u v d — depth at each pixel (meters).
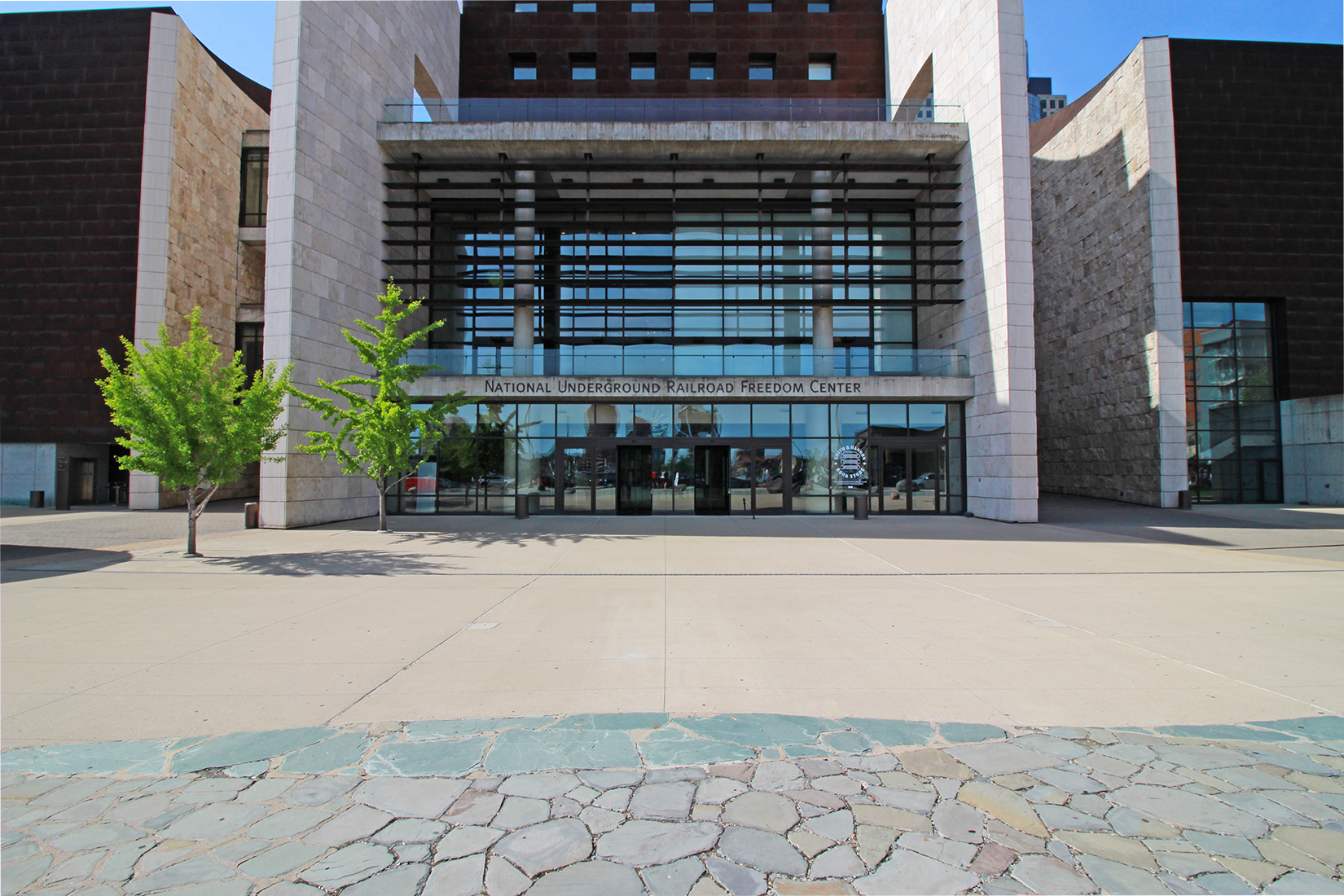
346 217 21.55
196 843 3.02
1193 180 28.25
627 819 3.24
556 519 21.69
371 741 4.16
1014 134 21.66
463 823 3.20
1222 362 28.59
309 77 19.52
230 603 8.50
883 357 23.80
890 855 2.92
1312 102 28.44
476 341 25.91
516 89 31.83
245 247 32.75
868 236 25.94
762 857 2.91
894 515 23.64
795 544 15.06
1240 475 28.48
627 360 23.50
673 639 6.69
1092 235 29.88
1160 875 2.76
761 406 24.09
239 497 30.95
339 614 7.82
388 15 24.05
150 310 27.23
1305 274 28.28
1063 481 32.28
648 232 26.23
